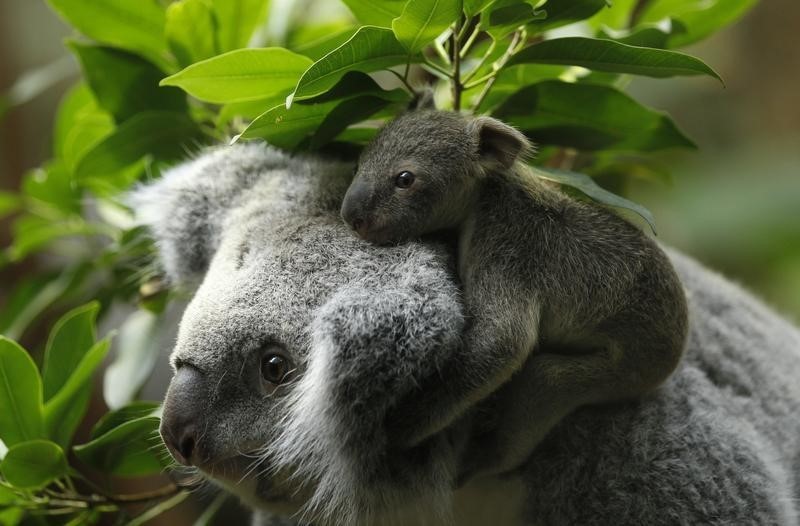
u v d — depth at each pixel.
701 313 3.90
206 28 4.02
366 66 2.98
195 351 2.96
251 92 3.15
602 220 3.14
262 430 2.94
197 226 3.41
